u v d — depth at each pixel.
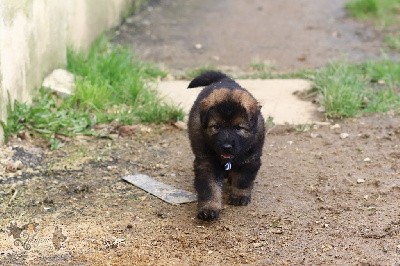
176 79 10.33
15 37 7.90
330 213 6.41
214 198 6.21
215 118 6.06
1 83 7.54
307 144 8.09
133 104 9.00
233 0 15.07
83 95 8.71
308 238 5.95
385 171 7.36
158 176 7.19
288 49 12.09
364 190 6.90
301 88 9.88
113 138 8.09
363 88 9.70
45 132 7.90
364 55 11.74
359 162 7.60
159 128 8.47
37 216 6.24
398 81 10.16
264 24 13.45
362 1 14.03
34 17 8.51
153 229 6.06
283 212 6.43
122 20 13.05
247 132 6.12
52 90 8.74
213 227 6.12
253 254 5.68
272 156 7.74
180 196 6.68
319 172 7.32
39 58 8.73
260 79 10.36
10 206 6.41
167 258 5.59
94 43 11.16
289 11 14.28
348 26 13.35
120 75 9.57
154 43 12.16
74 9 10.16
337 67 10.30
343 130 8.52
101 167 7.34
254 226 6.15
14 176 6.99
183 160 7.60
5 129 7.63
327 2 14.89
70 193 6.71
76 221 6.16
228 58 11.59
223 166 6.27
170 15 13.86
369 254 5.69
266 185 7.00
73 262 5.52
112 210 6.39
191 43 12.26
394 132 8.45
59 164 7.34
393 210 6.47
